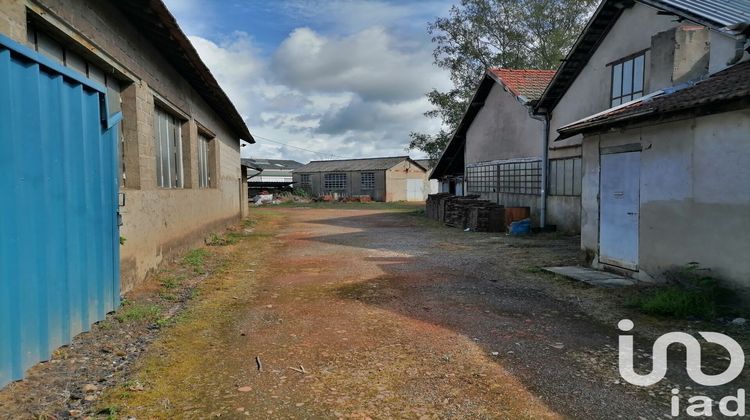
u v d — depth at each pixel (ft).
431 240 41.11
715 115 17.93
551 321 16.52
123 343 13.78
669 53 24.52
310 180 165.58
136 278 20.68
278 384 11.27
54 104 12.17
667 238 20.43
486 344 14.12
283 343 14.19
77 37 15.60
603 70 37.09
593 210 26.07
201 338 14.58
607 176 24.64
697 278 18.03
